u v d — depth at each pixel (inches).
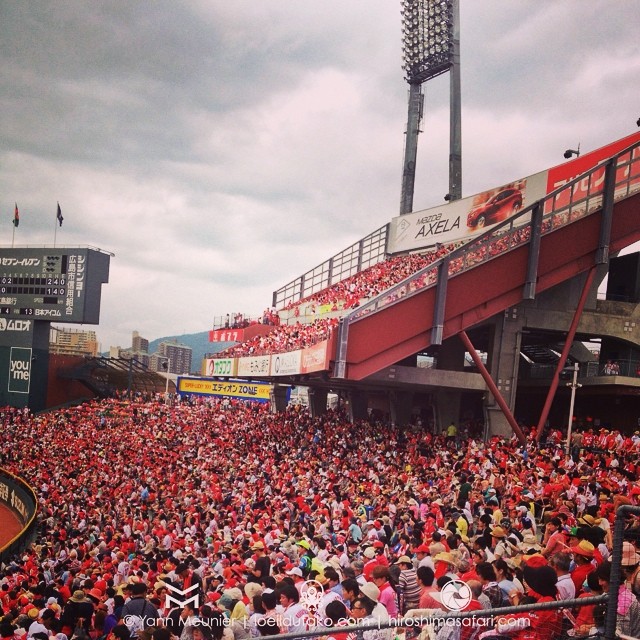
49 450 2322.8
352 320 1393.9
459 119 2593.5
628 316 1720.0
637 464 1079.0
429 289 1454.2
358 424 1966.0
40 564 1058.1
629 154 1641.2
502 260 1499.8
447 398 1788.9
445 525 728.3
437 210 2274.9
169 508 1321.4
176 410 2967.5
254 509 1130.7
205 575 695.1
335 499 1010.1
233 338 2957.7
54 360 3346.5
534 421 2113.7
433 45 2714.1
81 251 3002.0
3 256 3100.4
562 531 565.3
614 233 1574.8
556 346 2033.7
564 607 289.1
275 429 2192.4
